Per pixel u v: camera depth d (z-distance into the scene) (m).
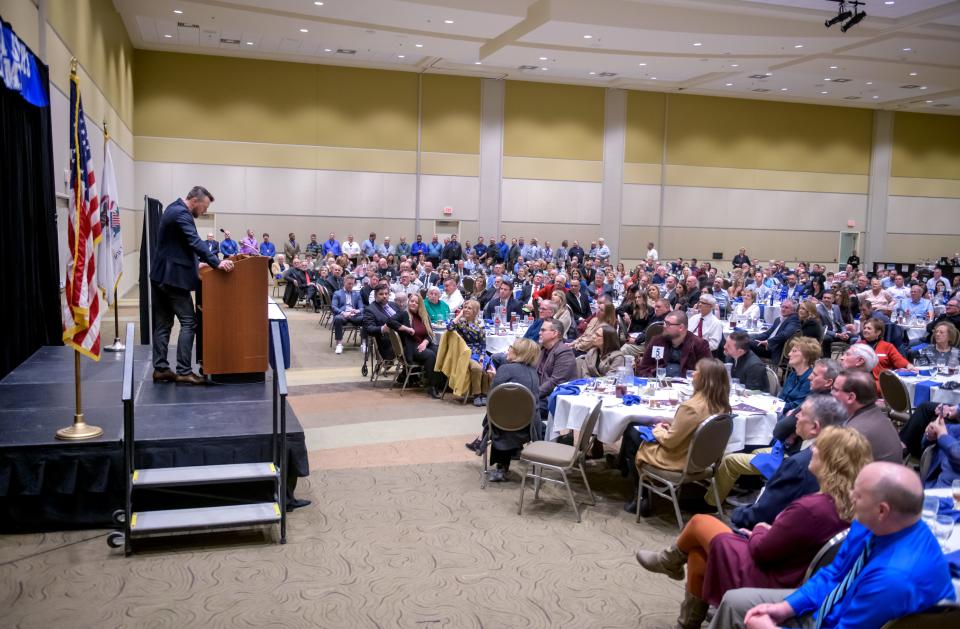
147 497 5.09
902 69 21.16
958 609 2.45
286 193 23.77
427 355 9.21
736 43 18.22
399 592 4.14
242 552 4.64
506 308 11.66
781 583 3.20
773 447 5.06
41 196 8.73
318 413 8.23
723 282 15.52
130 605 3.94
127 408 4.47
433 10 15.97
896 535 2.50
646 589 4.25
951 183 30.05
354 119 24.11
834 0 15.94
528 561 4.60
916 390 6.77
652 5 16.70
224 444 5.13
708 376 5.03
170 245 6.41
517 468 6.53
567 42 18.56
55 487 4.79
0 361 7.00
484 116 25.17
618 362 7.22
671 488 5.06
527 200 25.86
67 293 4.92
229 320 6.46
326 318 16.20
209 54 22.61
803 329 9.52
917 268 25.34
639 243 27.08
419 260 20.97
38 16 8.95
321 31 18.42
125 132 19.30
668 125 26.84
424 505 5.54
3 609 3.87
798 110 28.02
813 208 28.62
